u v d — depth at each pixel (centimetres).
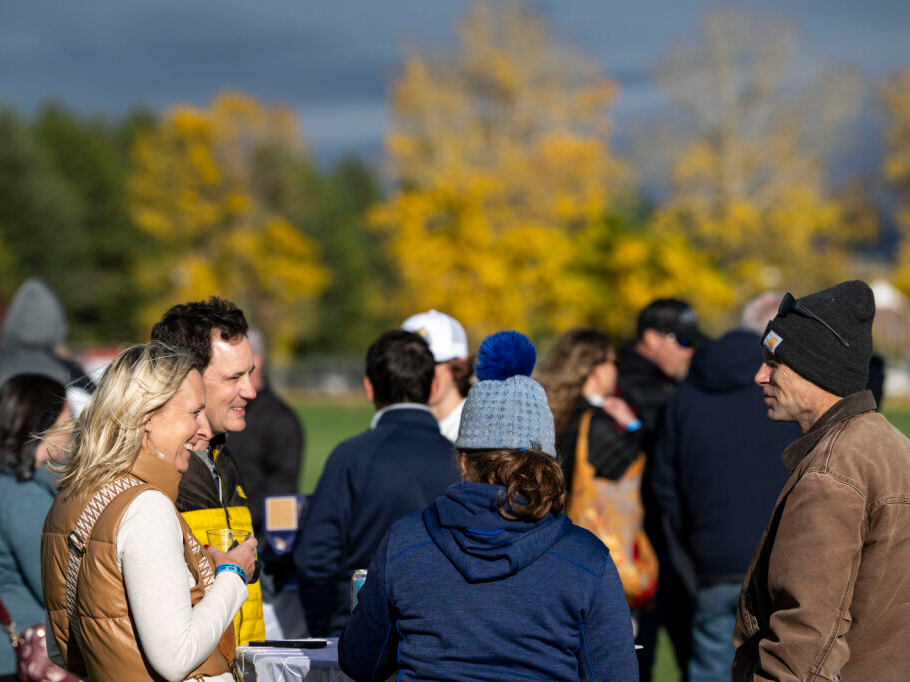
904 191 8888
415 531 457
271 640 604
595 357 894
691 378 882
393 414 749
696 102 7838
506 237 5756
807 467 482
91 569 457
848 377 497
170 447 493
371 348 766
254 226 10644
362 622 463
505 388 461
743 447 839
